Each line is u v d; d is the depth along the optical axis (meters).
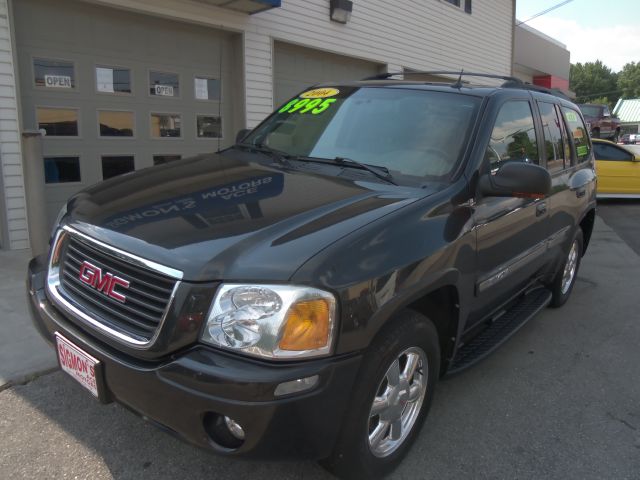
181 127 7.76
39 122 6.26
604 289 5.75
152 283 2.06
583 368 3.83
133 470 2.55
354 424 2.16
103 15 6.64
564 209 4.25
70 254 2.46
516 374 3.71
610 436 2.99
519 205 3.35
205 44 7.88
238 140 3.92
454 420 3.09
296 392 1.92
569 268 5.07
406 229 2.38
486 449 2.83
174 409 1.97
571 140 4.63
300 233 2.15
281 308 1.93
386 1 11.09
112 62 6.83
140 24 7.04
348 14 9.80
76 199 2.83
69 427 2.86
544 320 4.77
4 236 5.96
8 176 5.91
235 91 8.38
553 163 4.12
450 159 2.95
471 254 2.79
